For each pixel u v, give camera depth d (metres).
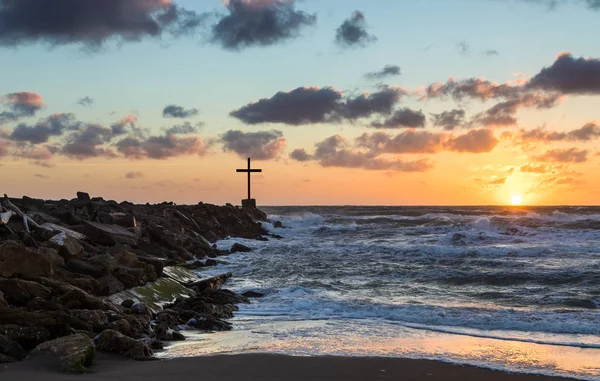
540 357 12.97
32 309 13.85
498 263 28.34
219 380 10.98
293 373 11.59
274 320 17.61
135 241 26.95
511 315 17.36
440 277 24.88
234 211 51.78
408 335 15.30
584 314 17.52
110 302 17.22
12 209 23.70
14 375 10.84
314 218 60.66
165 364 12.09
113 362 12.16
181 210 46.69
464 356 13.01
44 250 17.98
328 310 18.84
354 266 28.67
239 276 26.73
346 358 12.75
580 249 33.09
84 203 33.75
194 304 18.66
